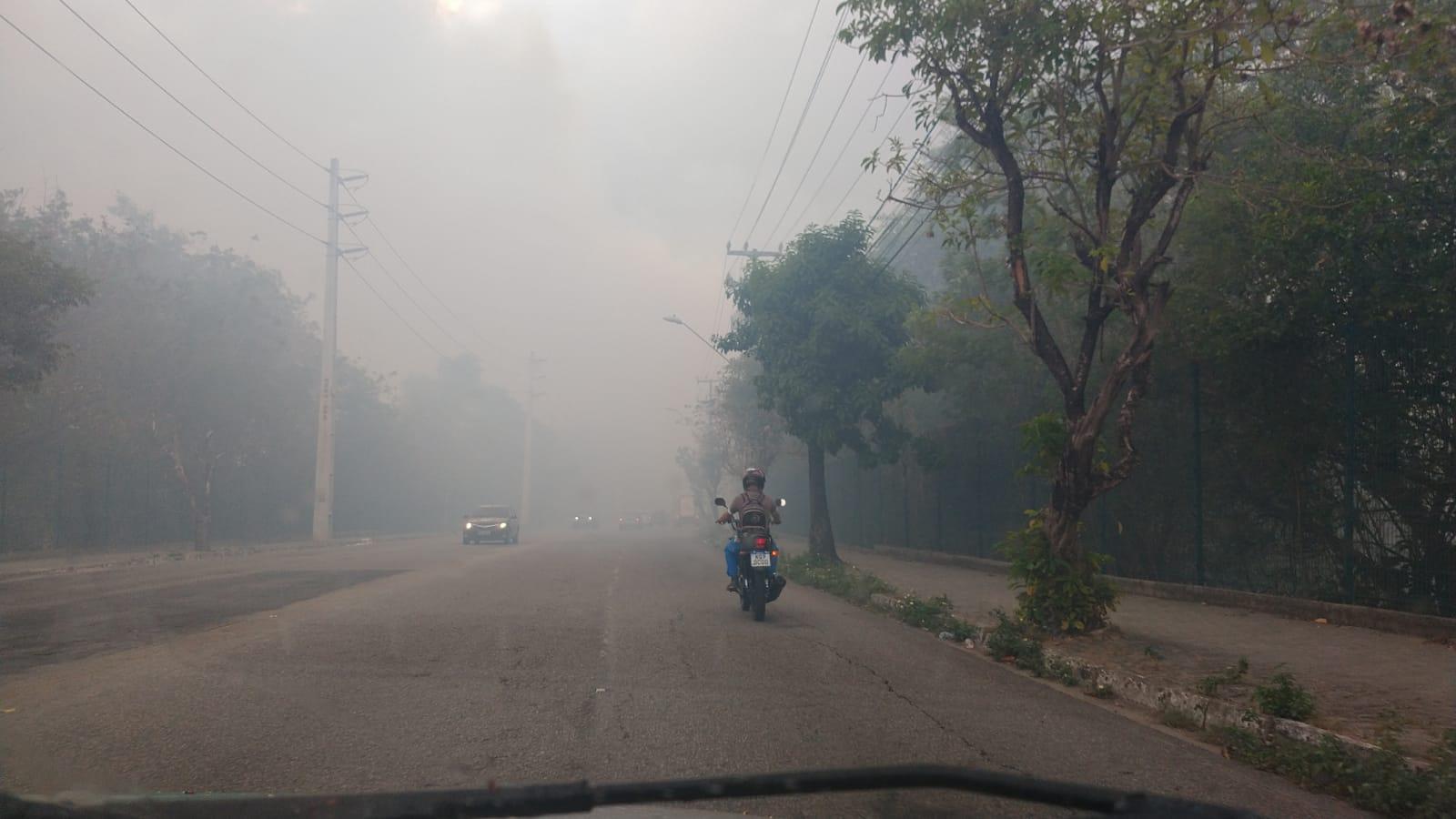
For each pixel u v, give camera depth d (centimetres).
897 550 2655
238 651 962
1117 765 621
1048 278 1059
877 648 1073
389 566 2248
